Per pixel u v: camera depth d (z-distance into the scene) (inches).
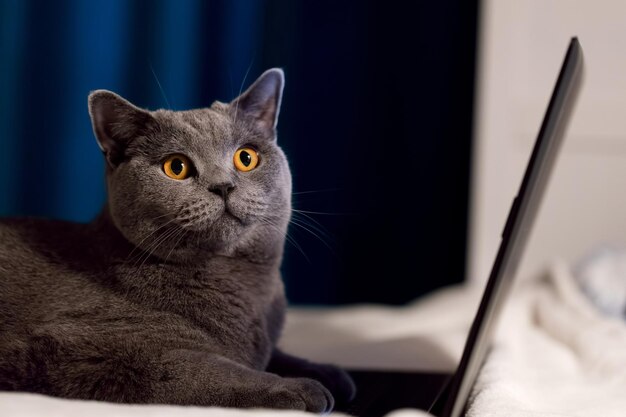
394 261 108.9
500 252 38.9
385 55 107.7
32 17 89.2
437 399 44.4
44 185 91.0
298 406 35.8
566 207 100.0
